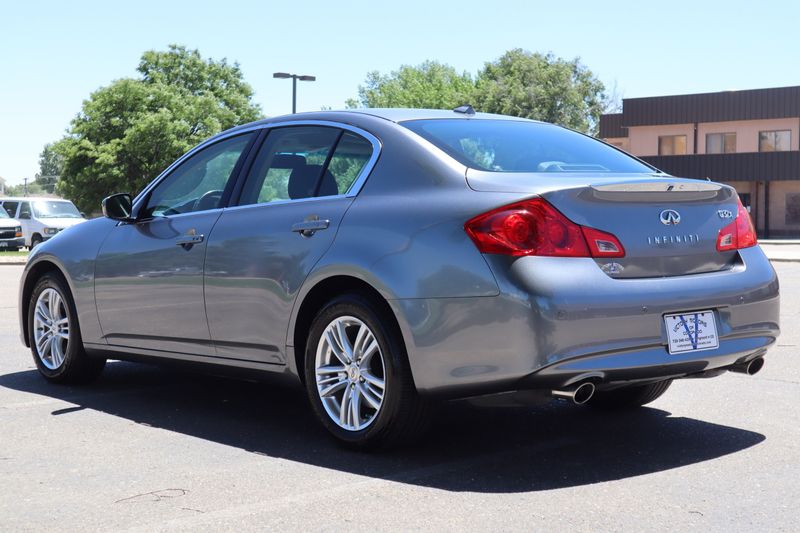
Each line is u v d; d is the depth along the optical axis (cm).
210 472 401
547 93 6612
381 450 428
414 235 403
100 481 388
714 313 412
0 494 371
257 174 496
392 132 445
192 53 6550
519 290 373
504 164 427
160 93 5872
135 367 689
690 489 369
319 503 355
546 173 416
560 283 373
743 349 420
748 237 440
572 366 374
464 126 463
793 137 4619
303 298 442
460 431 475
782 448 433
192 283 500
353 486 378
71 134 5881
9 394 582
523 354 372
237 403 551
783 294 1289
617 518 334
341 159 459
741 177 4544
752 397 554
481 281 380
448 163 418
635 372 389
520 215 379
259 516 340
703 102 4772
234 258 477
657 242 401
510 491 368
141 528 328
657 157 4762
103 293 560
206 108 6088
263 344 466
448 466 407
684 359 398
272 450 439
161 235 525
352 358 429
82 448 445
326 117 482
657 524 327
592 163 455
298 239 448
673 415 508
